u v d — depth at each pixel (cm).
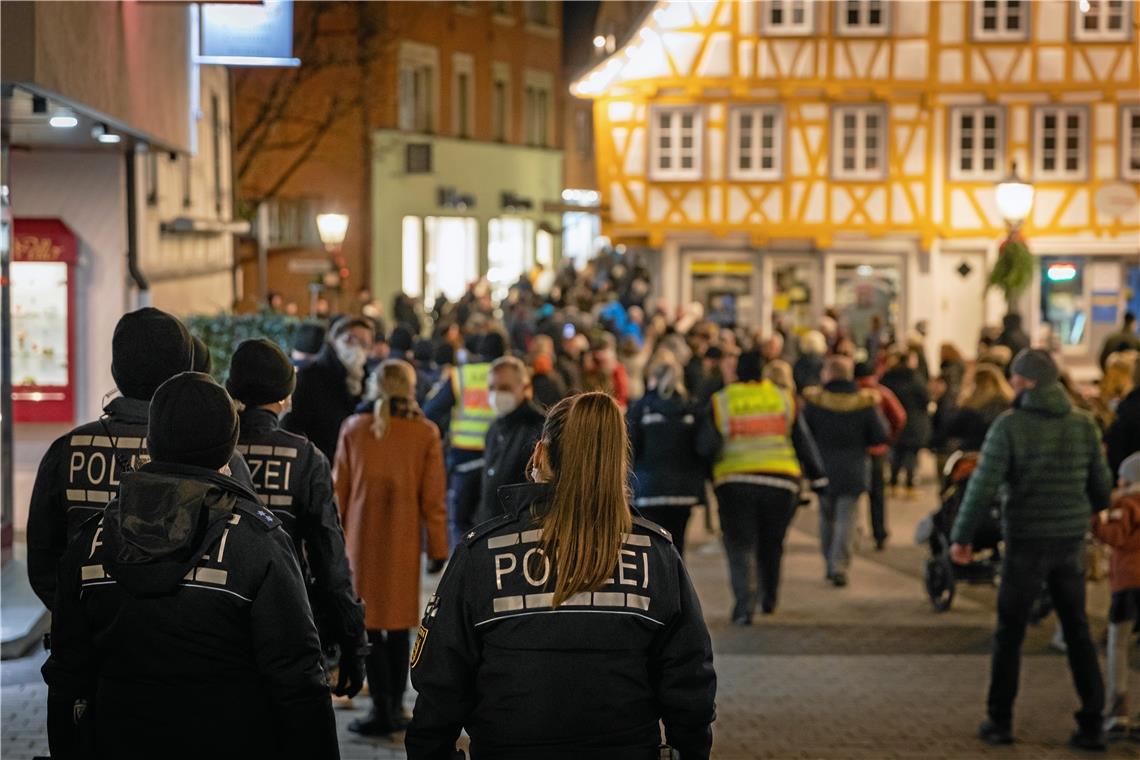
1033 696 1274
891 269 4619
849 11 4547
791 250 4619
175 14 2095
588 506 546
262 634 560
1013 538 1122
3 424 1636
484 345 1712
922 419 2606
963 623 1593
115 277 2053
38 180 2033
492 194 6562
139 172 2183
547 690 536
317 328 1476
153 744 554
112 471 662
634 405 1527
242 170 5238
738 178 4556
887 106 4547
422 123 6094
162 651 554
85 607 562
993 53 4547
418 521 1104
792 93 4534
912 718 1193
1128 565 1137
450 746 557
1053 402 1124
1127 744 1129
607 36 5278
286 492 764
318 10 5578
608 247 6203
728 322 4619
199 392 567
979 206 4575
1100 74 4547
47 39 1327
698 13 4531
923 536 1638
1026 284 2595
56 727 576
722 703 1234
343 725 1122
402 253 5938
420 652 553
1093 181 4556
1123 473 1155
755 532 1559
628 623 542
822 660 1407
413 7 5941
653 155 4566
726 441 1541
